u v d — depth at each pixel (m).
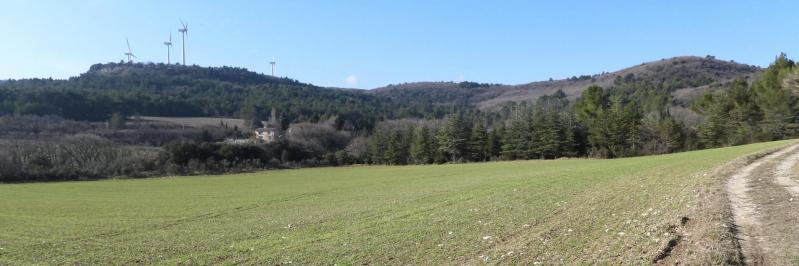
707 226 12.33
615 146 100.25
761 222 12.72
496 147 115.31
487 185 38.34
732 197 16.92
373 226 20.36
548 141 106.31
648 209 16.94
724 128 89.94
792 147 42.03
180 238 22.64
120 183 82.50
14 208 44.88
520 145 110.00
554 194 25.95
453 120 117.38
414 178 62.81
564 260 11.54
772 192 17.44
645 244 11.74
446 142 116.62
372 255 14.58
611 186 26.83
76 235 25.98
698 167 31.50
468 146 115.75
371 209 27.70
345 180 69.38
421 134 120.75
